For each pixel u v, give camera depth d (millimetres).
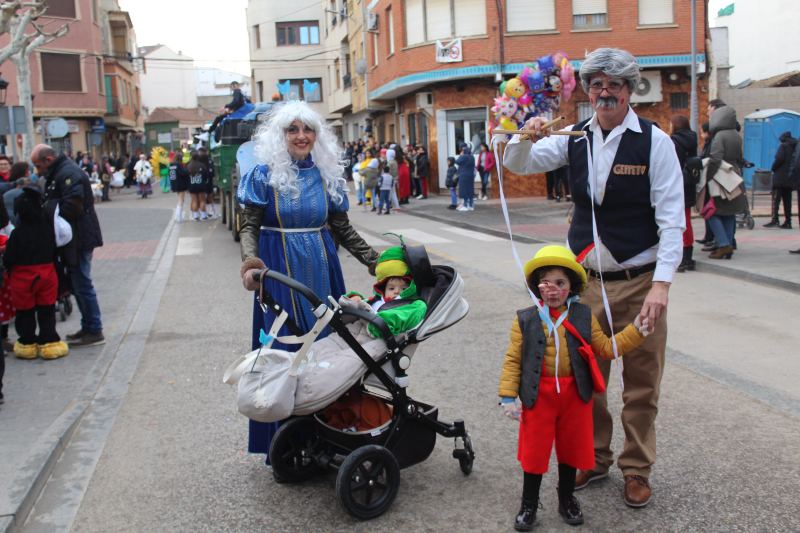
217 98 85375
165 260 12812
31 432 4930
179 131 64875
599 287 3877
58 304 8406
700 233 12969
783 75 29359
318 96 49125
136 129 51375
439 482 4168
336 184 4223
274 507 3955
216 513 3918
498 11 22359
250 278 3721
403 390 3939
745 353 6363
